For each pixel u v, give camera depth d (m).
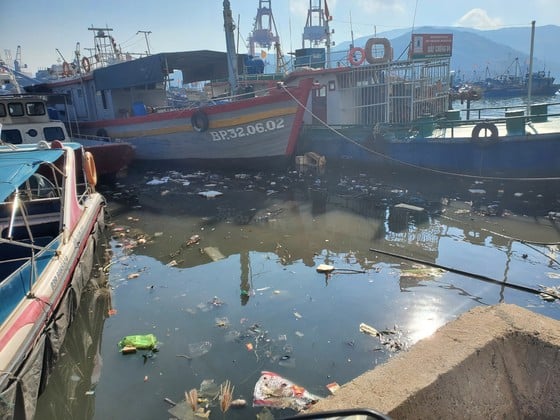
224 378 4.51
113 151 14.36
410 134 14.43
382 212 10.62
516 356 2.65
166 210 11.58
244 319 5.69
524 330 2.69
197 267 7.62
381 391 2.22
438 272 6.98
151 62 15.84
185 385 4.43
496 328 2.72
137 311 6.03
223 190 13.64
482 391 2.45
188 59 17.03
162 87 19.52
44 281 4.96
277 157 15.05
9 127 13.44
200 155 16.22
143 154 17.39
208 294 6.49
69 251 5.99
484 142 12.38
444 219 9.86
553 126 13.38
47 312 4.62
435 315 5.65
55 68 28.25
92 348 5.15
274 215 10.77
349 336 5.21
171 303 6.23
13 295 4.33
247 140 15.05
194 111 15.27
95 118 19.45
